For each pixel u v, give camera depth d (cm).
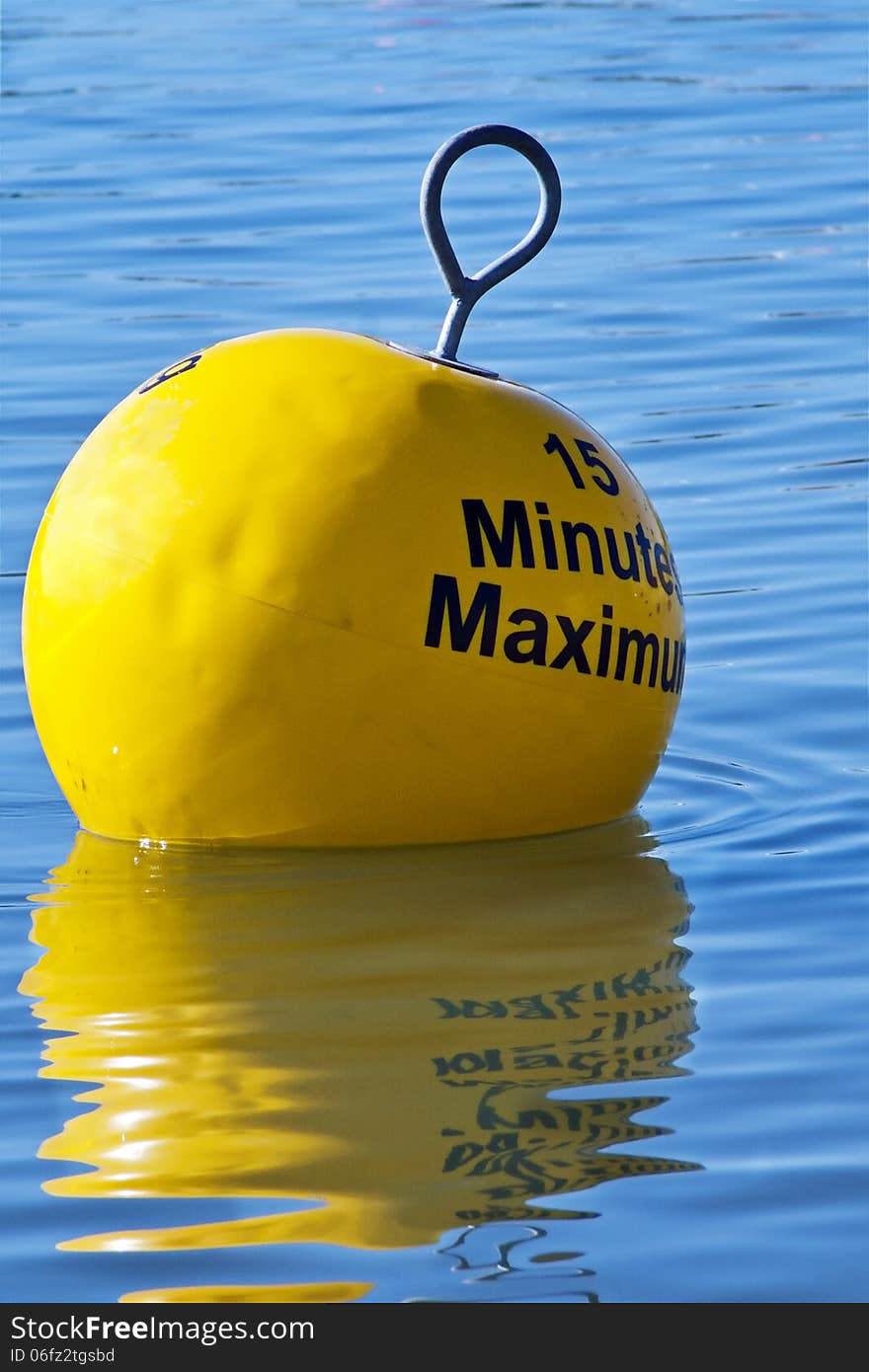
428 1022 845
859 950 915
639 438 1838
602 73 3594
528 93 3434
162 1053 819
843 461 1770
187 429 1019
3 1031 842
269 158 3008
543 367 2048
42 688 1063
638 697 1063
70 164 3025
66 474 1073
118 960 915
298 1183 717
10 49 4091
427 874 1019
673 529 1608
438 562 991
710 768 1180
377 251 2475
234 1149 741
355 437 1002
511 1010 856
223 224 2634
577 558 1025
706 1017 848
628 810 1109
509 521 1008
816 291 2322
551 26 4166
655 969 897
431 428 1010
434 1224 690
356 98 3428
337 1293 654
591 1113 763
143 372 2017
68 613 1031
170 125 3269
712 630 1395
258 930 948
